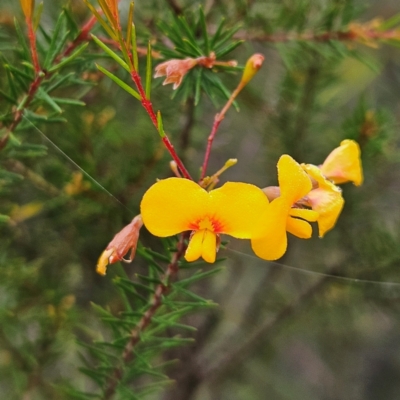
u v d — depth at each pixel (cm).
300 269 20
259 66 16
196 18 19
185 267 17
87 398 18
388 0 30
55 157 18
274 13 19
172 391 27
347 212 21
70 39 17
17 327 19
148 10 19
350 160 17
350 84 28
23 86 16
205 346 28
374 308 23
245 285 26
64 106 19
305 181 16
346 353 36
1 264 19
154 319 17
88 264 21
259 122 23
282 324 26
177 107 20
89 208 19
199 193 15
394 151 21
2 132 17
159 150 19
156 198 15
